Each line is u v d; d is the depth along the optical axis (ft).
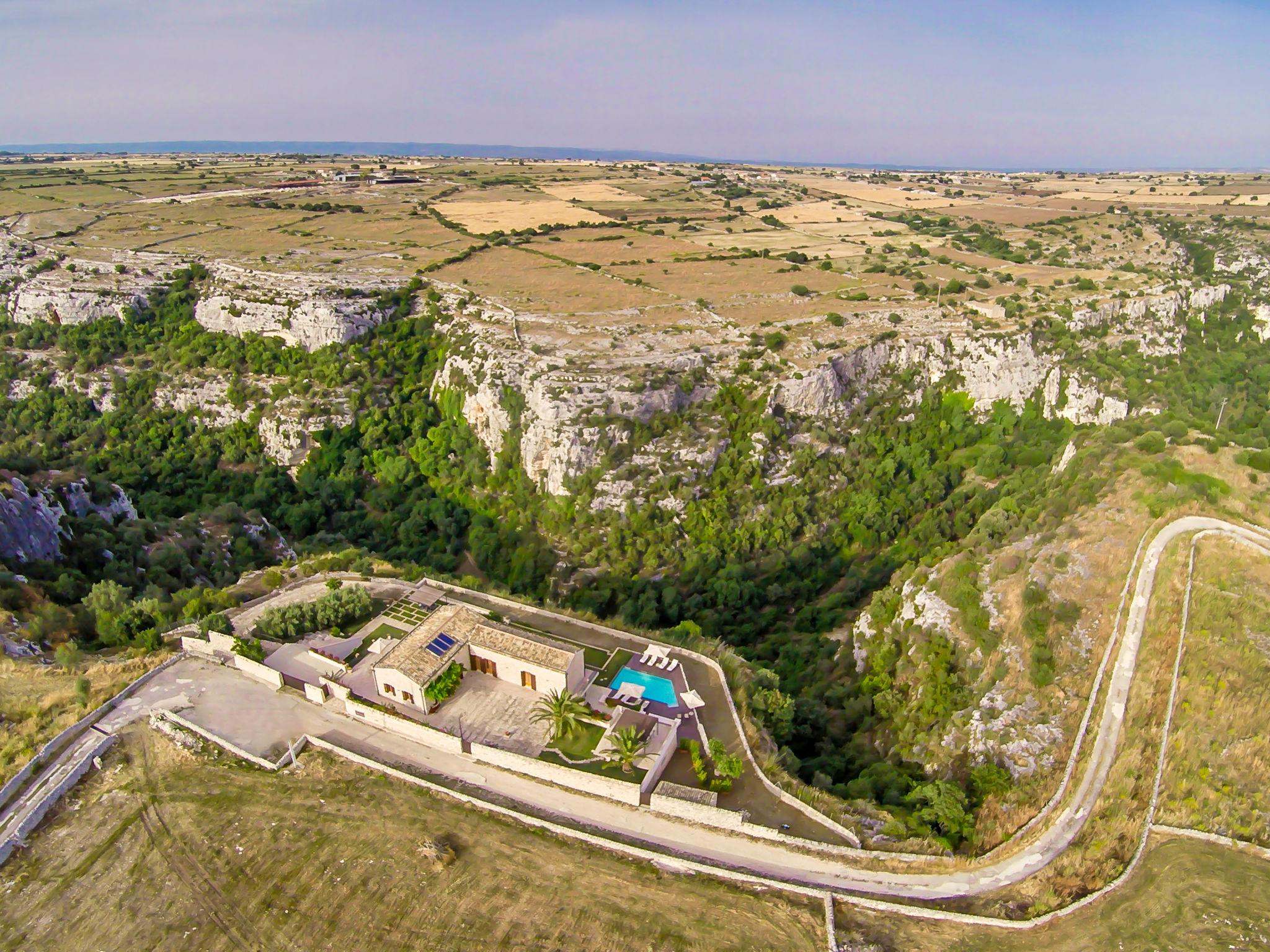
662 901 128.26
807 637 247.70
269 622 195.42
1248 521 188.24
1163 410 337.11
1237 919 123.13
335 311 361.92
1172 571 176.86
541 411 301.43
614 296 398.21
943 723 174.50
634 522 285.23
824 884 130.93
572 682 170.81
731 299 394.32
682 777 152.66
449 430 339.16
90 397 365.20
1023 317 369.30
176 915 127.34
